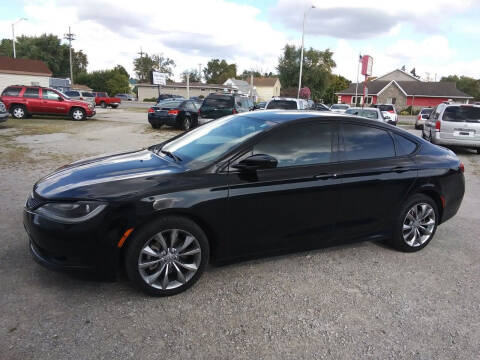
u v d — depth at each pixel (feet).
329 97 236.02
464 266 13.10
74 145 35.81
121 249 9.80
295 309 10.05
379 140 13.44
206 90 247.50
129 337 8.64
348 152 12.69
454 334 9.29
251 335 8.93
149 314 9.55
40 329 8.75
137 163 11.89
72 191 9.89
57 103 62.08
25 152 31.09
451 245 14.98
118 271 10.00
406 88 187.11
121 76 270.05
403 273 12.38
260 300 10.41
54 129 48.34
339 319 9.70
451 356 8.51
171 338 8.69
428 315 10.05
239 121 13.20
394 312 10.12
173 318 9.44
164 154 12.84
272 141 11.59
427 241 14.37
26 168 25.25
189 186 10.28
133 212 9.64
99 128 52.19
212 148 11.76
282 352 8.41
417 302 10.65
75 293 10.32
